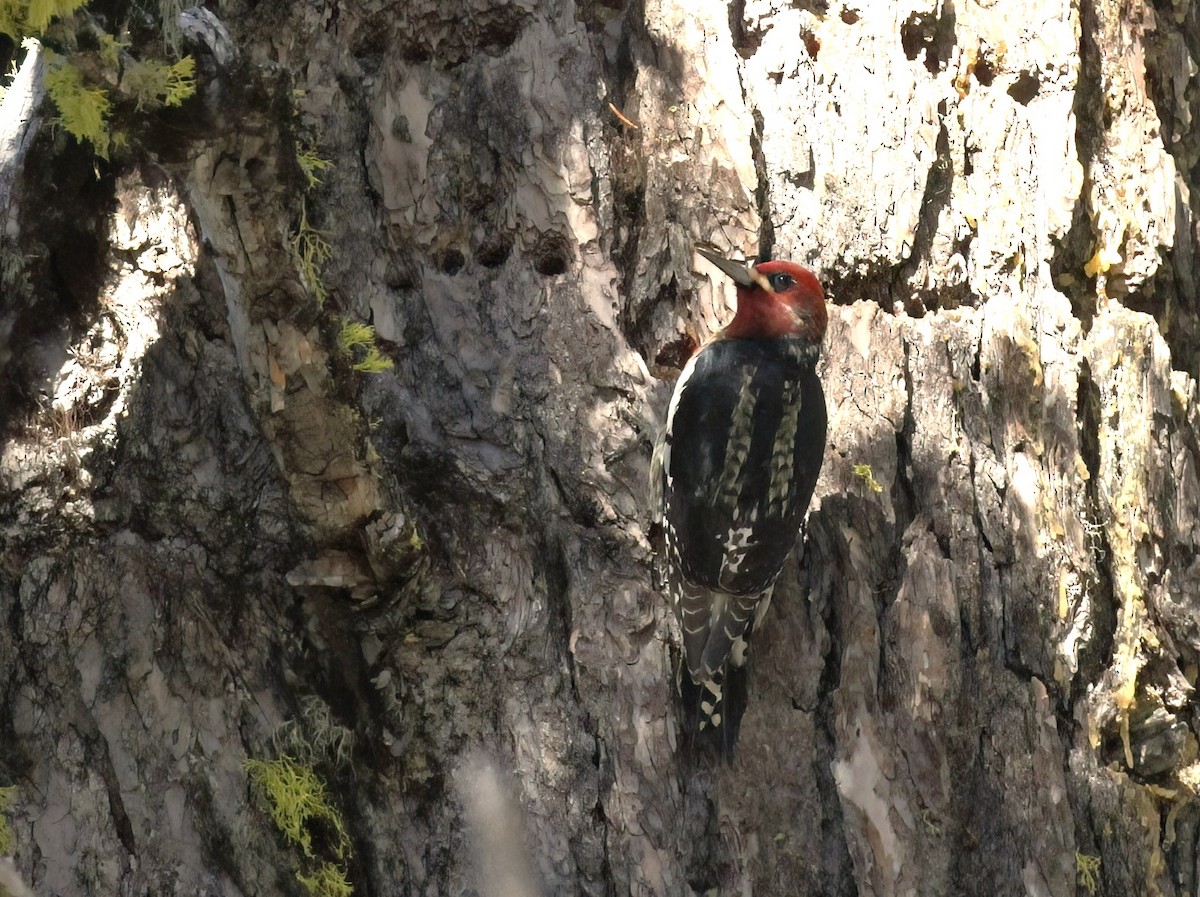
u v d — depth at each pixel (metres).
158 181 8.48
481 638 8.56
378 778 8.38
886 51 9.77
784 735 8.52
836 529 8.89
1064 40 10.29
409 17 9.27
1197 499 10.36
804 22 9.75
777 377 8.80
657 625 8.63
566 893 8.20
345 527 7.94
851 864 8.32
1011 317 9.61
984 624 8.89
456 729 8.44
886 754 8.50
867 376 9.20
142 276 8.38
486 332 9.05
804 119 9.53
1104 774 9.18
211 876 7.78
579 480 8.80
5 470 7.89
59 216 8.21
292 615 8.38
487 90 9.26
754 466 8.54
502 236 9.18
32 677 7.73
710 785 8.38
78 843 7.58
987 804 8.60
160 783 7.81
